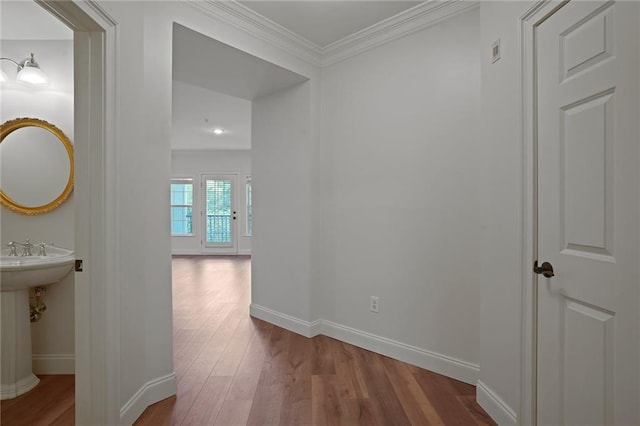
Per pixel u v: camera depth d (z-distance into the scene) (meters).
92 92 1.48
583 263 1.22
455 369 2.13
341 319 2.81
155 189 1.85
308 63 2.85
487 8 1.80
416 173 2.34
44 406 1.85
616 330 1.10
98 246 1.48
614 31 1.11
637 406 1.04
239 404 1.84
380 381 2.10
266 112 3.28
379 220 2.56
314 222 2.90
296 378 2.13
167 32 1.92
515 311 1.56
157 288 1.86
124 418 1.59
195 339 2.79
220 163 8.16
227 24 2.27
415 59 2.35
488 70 1.79
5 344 1.94
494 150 1.73
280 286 3.13
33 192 2.28
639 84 1.03
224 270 6.07
